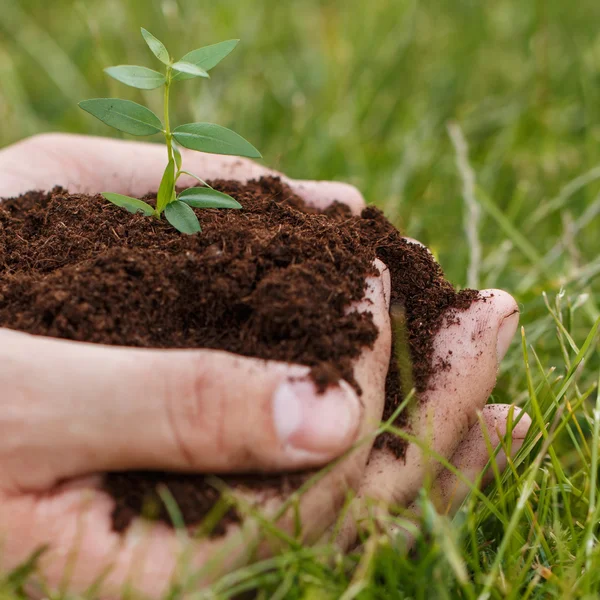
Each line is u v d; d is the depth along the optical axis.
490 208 0.46
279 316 0.32
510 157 0.63
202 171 0.41
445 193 0.61
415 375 0.34
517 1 0.88
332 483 0.32
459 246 0.51
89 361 0.31
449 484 0.34
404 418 0.33
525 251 0.45
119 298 0.33
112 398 0.30
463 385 0.34
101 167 0.41
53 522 0.31
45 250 0.35
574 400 0.40
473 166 0.63
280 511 0.31
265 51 0.82
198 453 0.30
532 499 0.35
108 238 0.35
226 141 0.33
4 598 0.30
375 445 0.33
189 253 0.33
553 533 0.34
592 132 0.62
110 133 0.61
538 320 0.43
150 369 0.30
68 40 0.85
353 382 0.32
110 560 0.31
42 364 0.31
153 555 0.31
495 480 0.34
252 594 0.32
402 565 0.31
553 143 0.63
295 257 0.33
